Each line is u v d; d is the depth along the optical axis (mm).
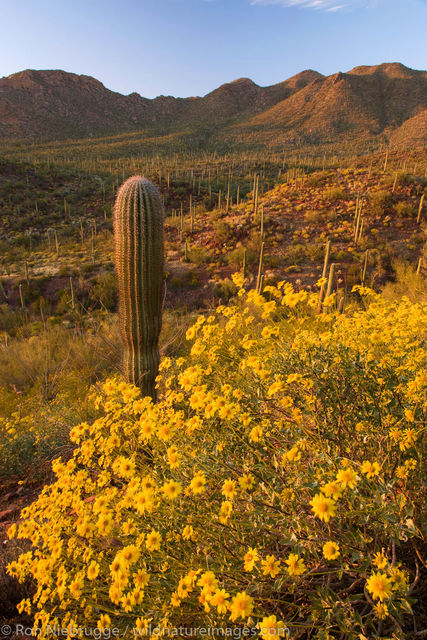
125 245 4156
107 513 1733
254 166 82875
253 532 1604
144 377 4430
